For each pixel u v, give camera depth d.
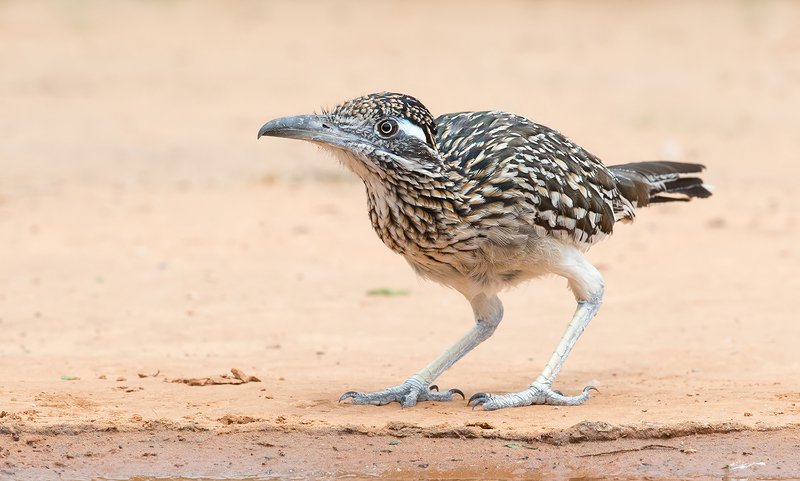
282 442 13.60
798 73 48.47
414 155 13.50
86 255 24.88
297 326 19.72
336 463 13.07
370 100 13.62
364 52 54.94
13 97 44.28
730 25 61.19
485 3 70.25
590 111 42.19
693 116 41.47
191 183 32.81
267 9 67.88
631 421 13.88
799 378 16.20
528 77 48.75
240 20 64.25
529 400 14.76
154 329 19.44
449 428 13.72
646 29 61.00
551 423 13.95
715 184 32.44
